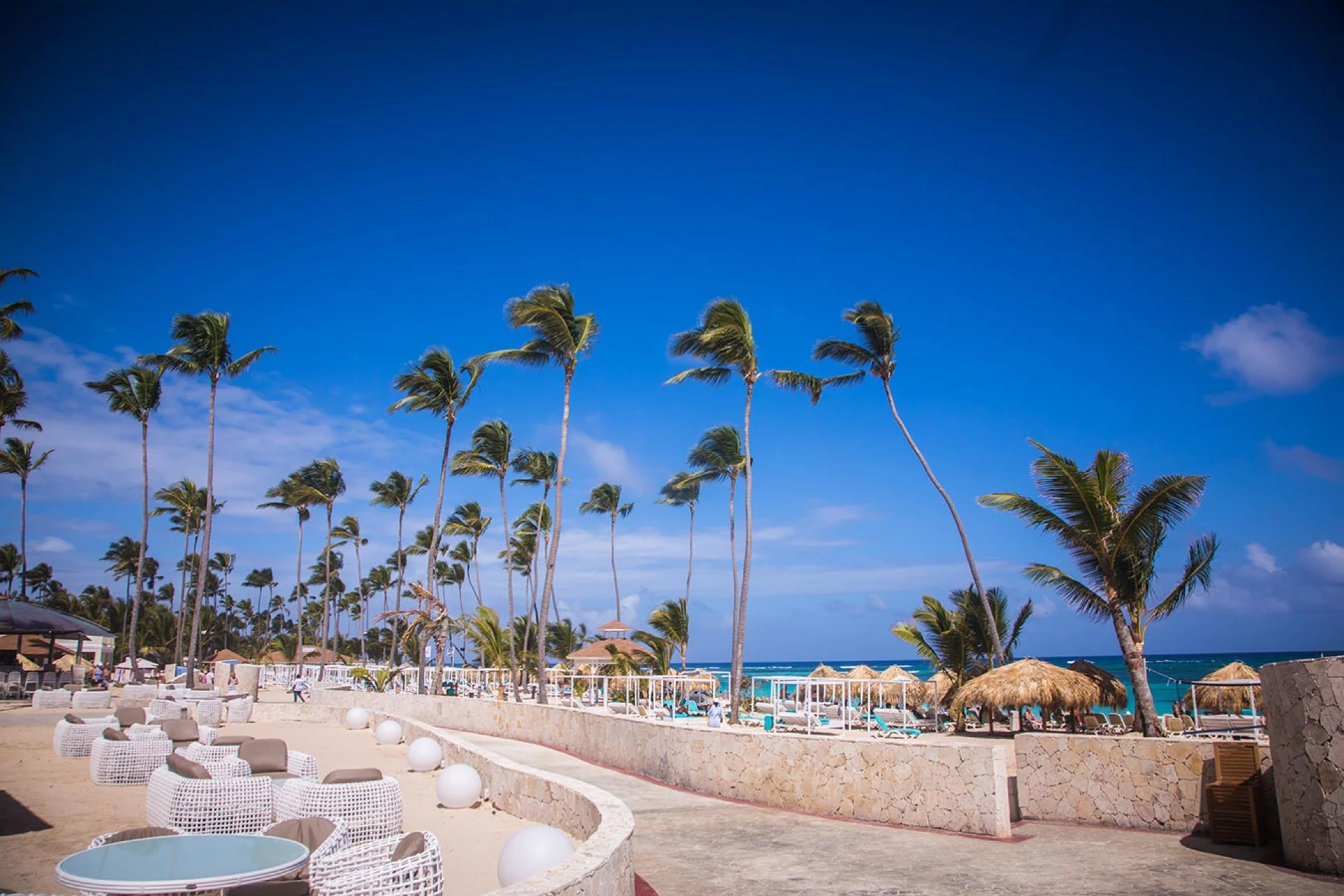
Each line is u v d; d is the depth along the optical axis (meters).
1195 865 8.27
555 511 26.80
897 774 10.72
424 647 33.31
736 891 7.58
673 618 36.22
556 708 20.22
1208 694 22.00
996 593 24.25
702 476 33.31
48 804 11.11
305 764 11.28
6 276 30.47
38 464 51.06
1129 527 16.36
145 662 69.31
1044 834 9.91
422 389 33.47
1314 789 7.80
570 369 26.97
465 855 8.82
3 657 43.25
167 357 36.25
